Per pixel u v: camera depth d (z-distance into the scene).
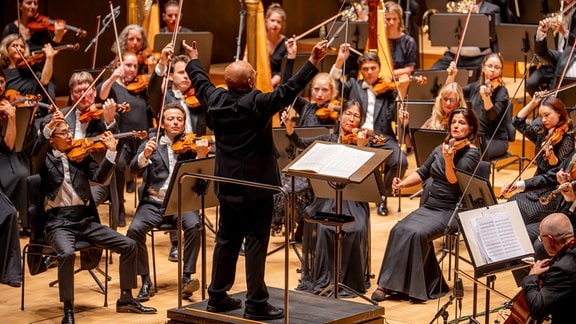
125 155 14.59
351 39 18.03
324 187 12.76
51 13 20.72
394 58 18.66
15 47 16.55
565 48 17.25
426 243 12.98
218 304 10.57
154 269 13.42
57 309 12.95
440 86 17.06
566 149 13.27
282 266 14.25
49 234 12.56
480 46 18.17
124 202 16.72
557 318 10.48
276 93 9.84
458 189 13.23
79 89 14.41
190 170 12.12
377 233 15.40
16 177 15.05
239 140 10.05
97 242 12.66
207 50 17.67
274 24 18.12
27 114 14.84
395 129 17.45
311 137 14.57
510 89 19.14
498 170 17.39
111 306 12.99
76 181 12.63
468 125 13.23
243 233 10.36
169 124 13.63
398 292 13.26
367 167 10.76
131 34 17.20
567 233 10.70
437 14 18.41
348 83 16.42
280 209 14.82
